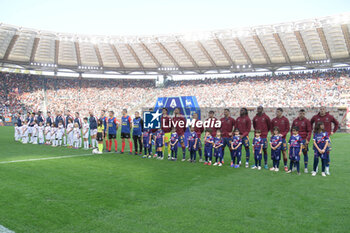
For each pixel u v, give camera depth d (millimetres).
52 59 38719
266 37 32094
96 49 38719
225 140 9180
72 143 13969
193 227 3922
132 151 12508
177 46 37156
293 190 5910
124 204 4867
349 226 4031
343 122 27156
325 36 29859
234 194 5562
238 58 37781
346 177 7273
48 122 15055
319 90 34906
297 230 3869
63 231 3758
